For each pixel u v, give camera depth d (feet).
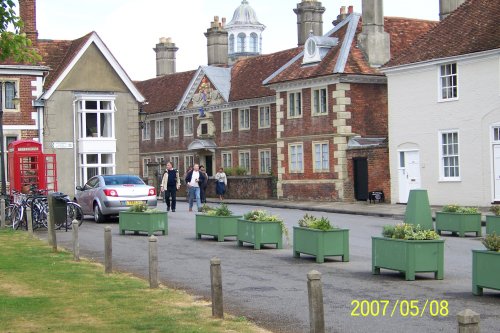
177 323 34.19
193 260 56.85
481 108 107.14
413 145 118.62
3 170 94.63
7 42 47.91
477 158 107.86
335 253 55.31
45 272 49.65
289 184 144.87
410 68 118.01
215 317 35.47
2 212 84.58
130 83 122.21
